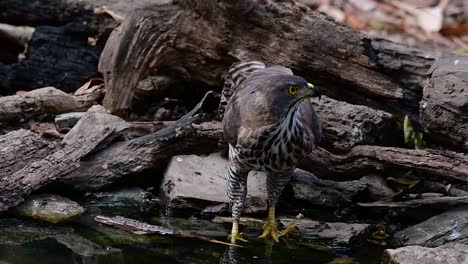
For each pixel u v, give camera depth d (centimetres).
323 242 1038
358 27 1805
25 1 1485
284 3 1246
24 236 994
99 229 1026
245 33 1242
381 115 1197
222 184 1125
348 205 1139
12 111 1230
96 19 1427
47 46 1382
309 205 1141
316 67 1242
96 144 1121
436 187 1167
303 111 1009
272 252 1000
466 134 1142
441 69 1160
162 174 1166
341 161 1144
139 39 1257
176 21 1259
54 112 1264
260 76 1035
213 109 1263
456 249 965
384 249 1030
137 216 1081
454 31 1783
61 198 1090
